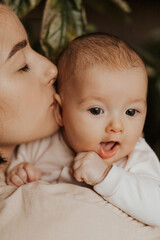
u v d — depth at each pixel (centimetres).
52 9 121
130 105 89
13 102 85
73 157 102
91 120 90
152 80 232
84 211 78
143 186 87
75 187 85
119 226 81
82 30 123
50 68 92
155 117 249
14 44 84
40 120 92
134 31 332
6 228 74
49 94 93
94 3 176
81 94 90
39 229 74
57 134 106
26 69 88
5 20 86
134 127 91
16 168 101
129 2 340
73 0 122
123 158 99
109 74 88
